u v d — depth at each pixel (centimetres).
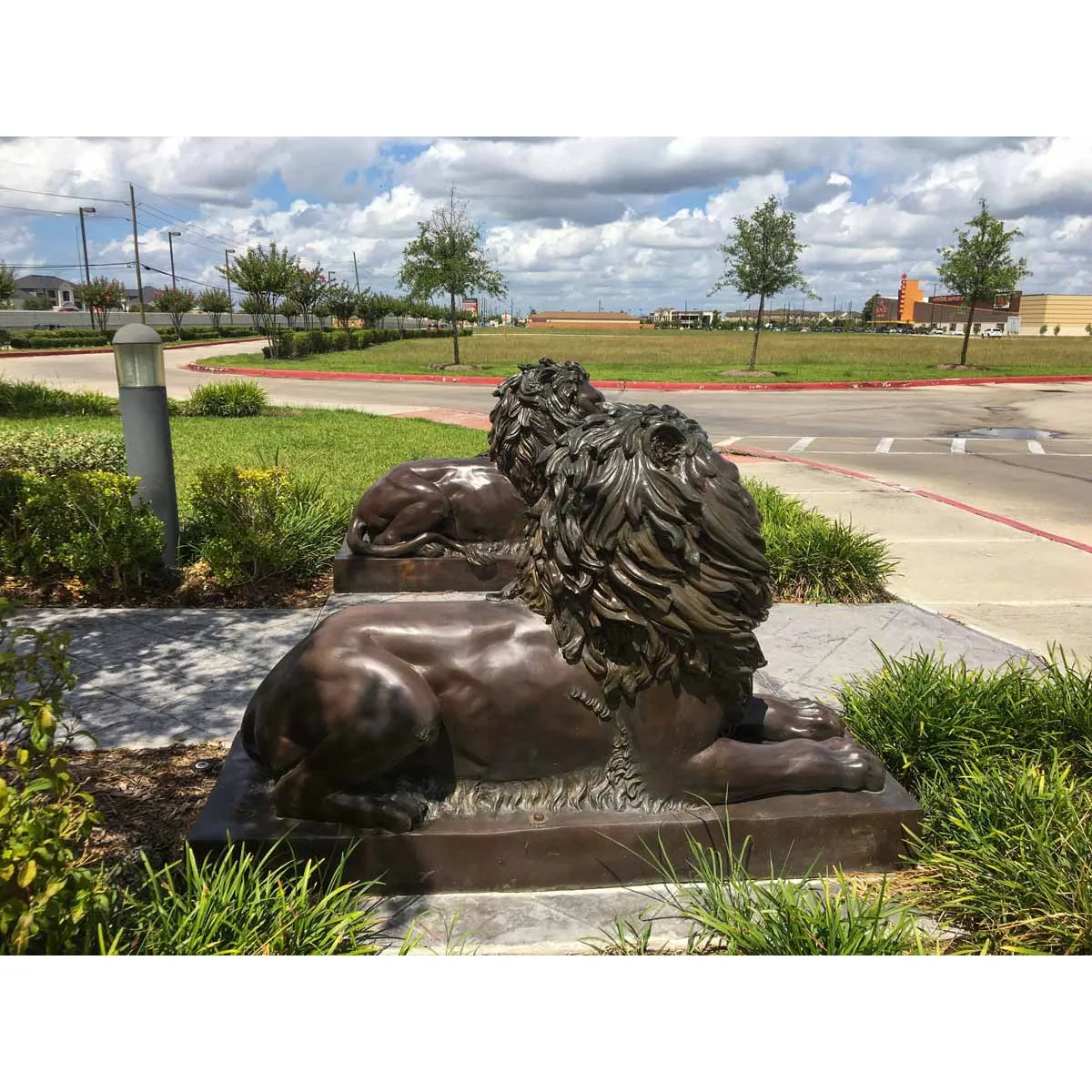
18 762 215
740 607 267
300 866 266
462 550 534
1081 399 2233
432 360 3453
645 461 253
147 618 550
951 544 774
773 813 281
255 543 589
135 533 579
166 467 623
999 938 253
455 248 2828
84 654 487
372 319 6028
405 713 258
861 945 236
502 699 270
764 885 278
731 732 301
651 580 254
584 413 505
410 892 271
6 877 184
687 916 257
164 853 294
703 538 256
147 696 433
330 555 650
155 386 611
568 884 276
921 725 342
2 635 271
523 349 4381
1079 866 255
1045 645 533
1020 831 279
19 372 2630
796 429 1634
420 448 1182
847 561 636
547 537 266
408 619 274
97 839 303
